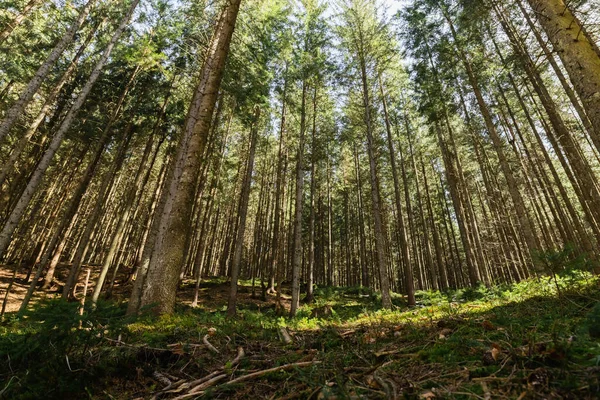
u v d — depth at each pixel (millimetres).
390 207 33500
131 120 15562
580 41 4281
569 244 4352
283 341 3596
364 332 3830
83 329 2584
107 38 14586
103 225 30234
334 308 14117
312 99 17766
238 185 29719
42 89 15789
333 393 1859
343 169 32094
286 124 21312
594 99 3930
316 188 30875
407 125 21172
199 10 10359
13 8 13250
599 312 2234
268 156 27953
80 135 16359
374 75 15938
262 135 23141
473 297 10648
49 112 16203
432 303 9398
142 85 15891
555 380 1589
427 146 22359
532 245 10578
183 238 5652
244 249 39969
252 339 3695
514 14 10750
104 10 13469
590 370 1560
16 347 2492
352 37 15461
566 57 4344
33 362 2406
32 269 18531
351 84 16031
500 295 7785
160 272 5281
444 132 19094
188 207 5844
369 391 1898
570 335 2283
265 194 30828
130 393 2385
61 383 2281
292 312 12344
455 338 2684
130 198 14203
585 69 4094
